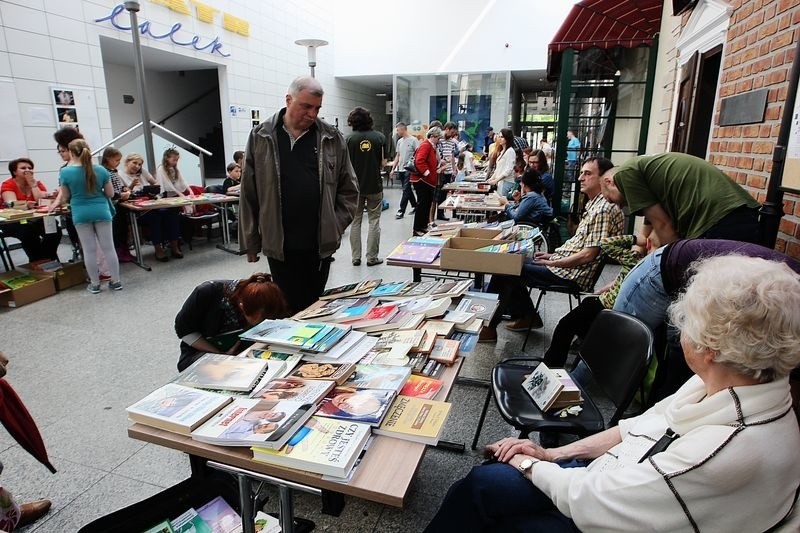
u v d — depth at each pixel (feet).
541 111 59.57
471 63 37.73
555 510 3.90
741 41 7.71
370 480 3.29
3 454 6.84
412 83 40.32
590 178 9.63
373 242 16.84
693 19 10.82
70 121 20.75
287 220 8.14
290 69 36.63
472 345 5.56
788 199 6.19
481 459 6.76
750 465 2.63
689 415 3.02
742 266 2.91
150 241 18.70
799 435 2.74
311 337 5.24
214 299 6.36
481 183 22.57
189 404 4.08
